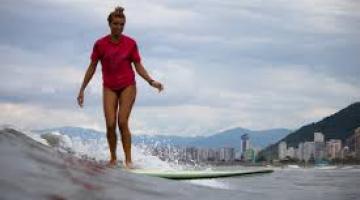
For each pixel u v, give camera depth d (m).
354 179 10.60
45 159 2.98
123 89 8.48
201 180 7.47
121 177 3.35
